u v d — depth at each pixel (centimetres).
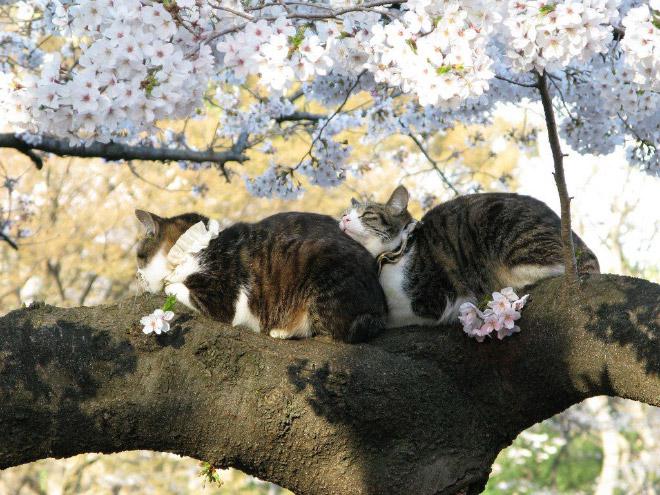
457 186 774
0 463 288
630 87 368
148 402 294
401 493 306
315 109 1023
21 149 546
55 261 1313
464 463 316
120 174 1260
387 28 268
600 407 1373
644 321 290
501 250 381
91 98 263
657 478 1424
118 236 1306
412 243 399
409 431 312
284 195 591
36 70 618
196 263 379
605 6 270
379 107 579
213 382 301
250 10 321
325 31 302
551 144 288
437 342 334
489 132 1091
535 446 1328
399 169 943
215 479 322
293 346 317
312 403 302
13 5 610
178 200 1266
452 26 260
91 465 1330
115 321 302
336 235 391
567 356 306
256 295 378
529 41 267
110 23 282
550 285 325
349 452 305
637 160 482
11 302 1327
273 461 306
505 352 321
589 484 1511
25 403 283
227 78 618
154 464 1331
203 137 988
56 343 289
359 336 359
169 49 269
